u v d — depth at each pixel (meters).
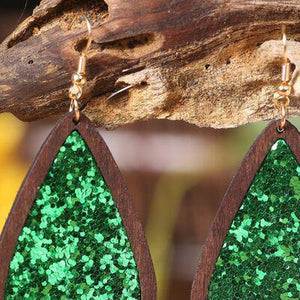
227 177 0.44
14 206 0.34
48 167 0.34
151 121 0.45
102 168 0.34
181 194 0.44
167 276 0.43
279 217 0.35
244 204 0.35
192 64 0.35
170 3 0.35
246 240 0.35
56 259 0.34
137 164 0.44
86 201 0.34
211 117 0.36
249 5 0.35
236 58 0.36
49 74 0.35
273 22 0.35
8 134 0.44
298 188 0.35
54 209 0.34
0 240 0.34
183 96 0.36
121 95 0.36
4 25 0.43
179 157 0.45
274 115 0.36
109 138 0.45
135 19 0.35
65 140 0.34
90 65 0.35
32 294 0.34
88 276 0.34
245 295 0.35
